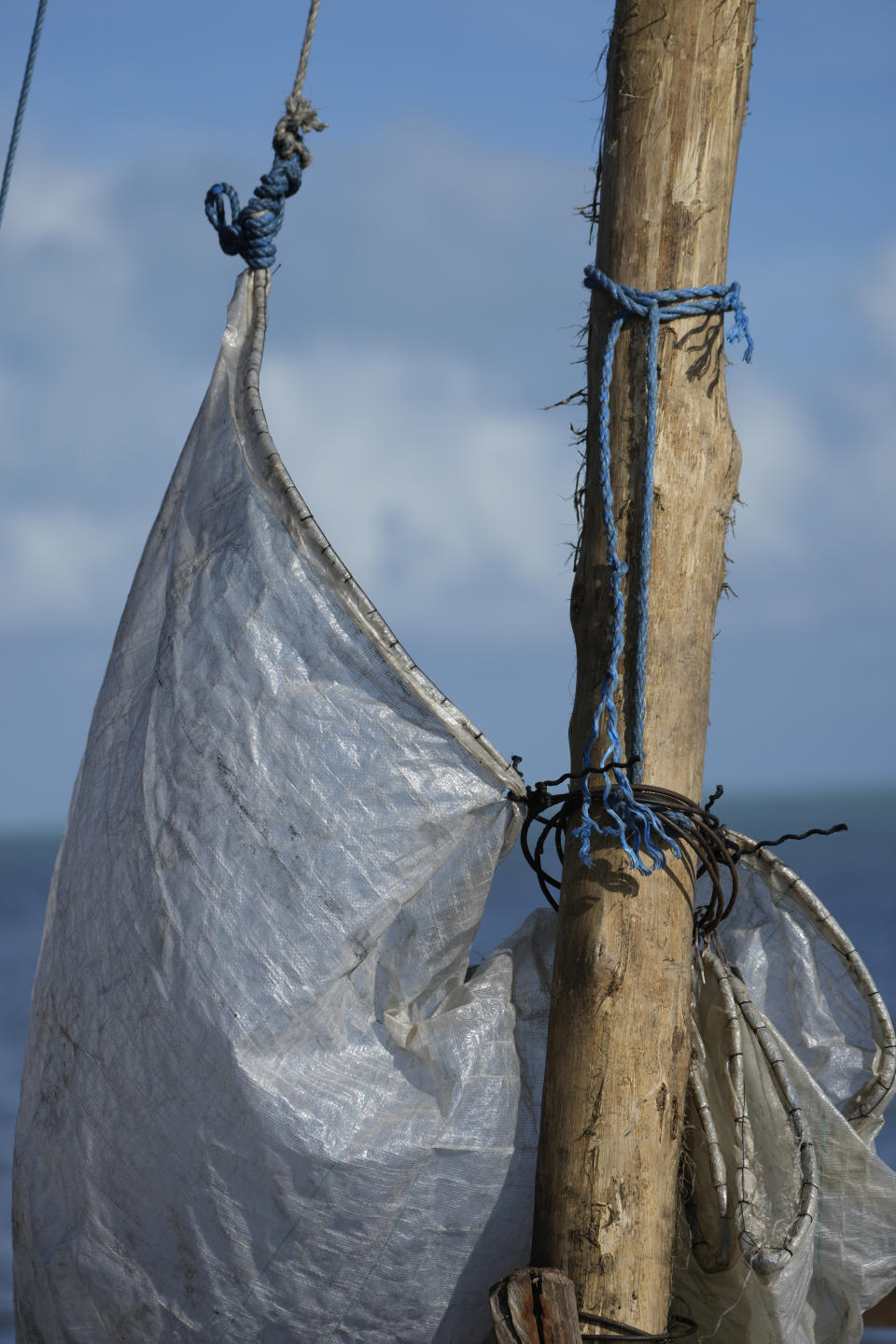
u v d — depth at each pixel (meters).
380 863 3.64
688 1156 3.88
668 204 3.79
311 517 3.77
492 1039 3.84
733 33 3.84
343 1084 3.57
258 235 4.08
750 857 4.45
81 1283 3.64
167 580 4.01
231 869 3.61
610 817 3.66
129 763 3.87
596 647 3.79
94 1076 3.63
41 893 107.88
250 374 4.02
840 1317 4.12
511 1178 3.69
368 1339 3.60
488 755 3.76
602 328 3.87
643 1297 3.52
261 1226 3.51
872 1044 4.24
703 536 3.81
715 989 3.97
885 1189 3.94
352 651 3.72
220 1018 3.51
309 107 4.09
